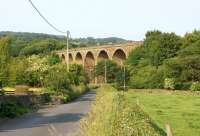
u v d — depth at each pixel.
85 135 19.19
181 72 101.50
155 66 113.94
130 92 96.38
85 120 23.03
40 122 28.30
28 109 38.62
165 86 99.75
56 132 22.31
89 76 142.12
